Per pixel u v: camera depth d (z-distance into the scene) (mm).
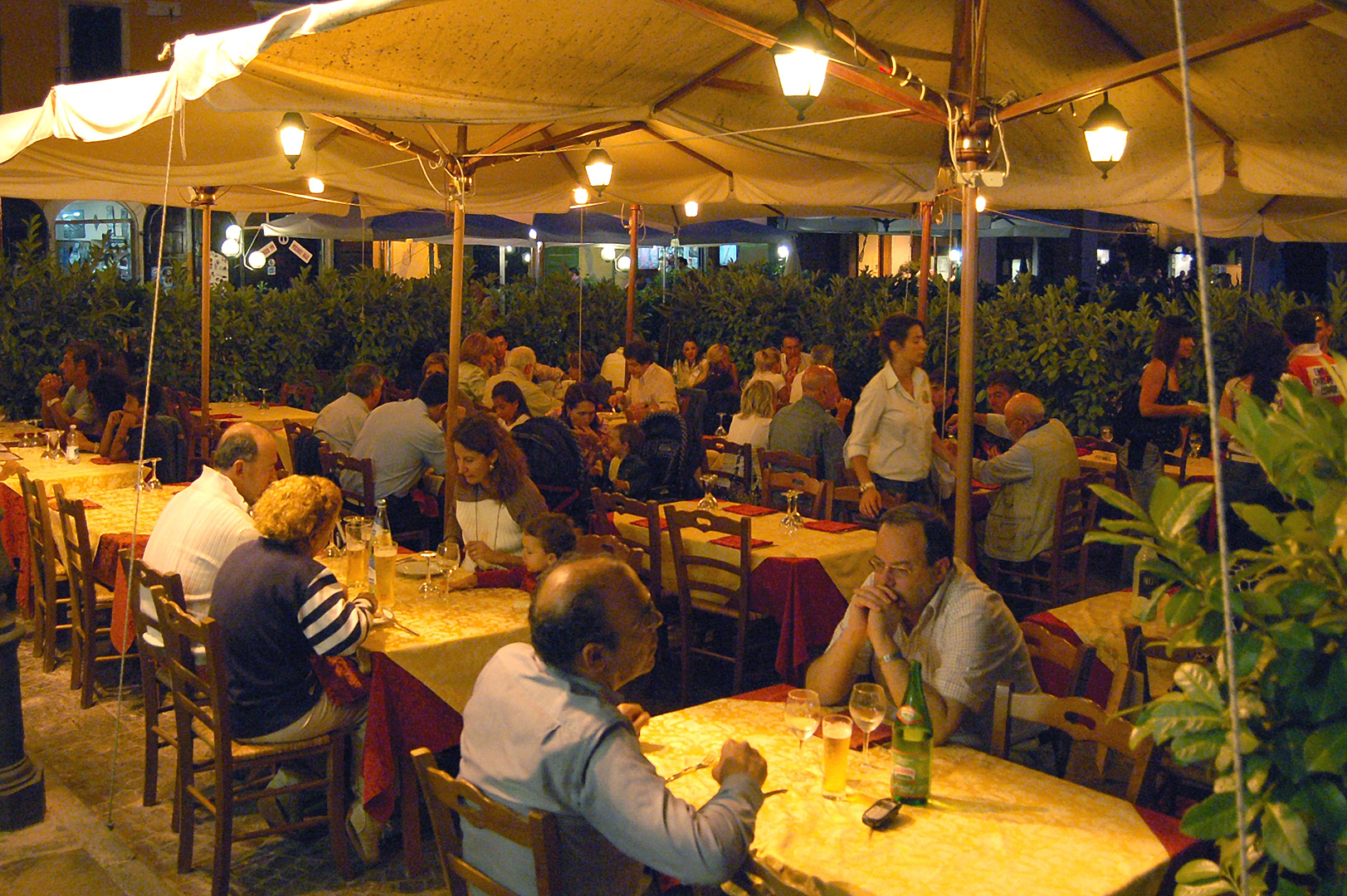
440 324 14312
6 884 3887
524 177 8828
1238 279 15117
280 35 3598
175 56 3980
